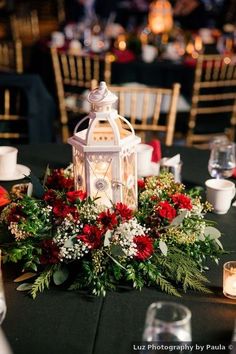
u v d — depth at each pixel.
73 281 1.35
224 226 1.64
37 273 1.38
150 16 4.87
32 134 3.46
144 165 1.90
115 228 1.32
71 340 1.16
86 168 1.38
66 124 3.76
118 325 1.20
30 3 7.86
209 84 3.72
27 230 1.33
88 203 1.35
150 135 4.35
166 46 4.41
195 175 2.00
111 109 1.38
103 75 4.09
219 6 6.95
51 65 4.37
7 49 4.25
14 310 1.25
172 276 1.36
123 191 1.41
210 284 1.35
